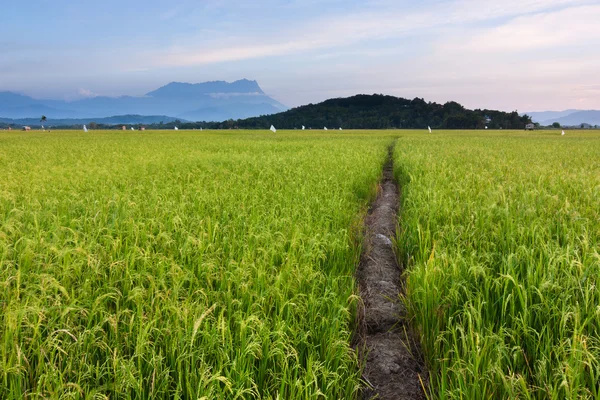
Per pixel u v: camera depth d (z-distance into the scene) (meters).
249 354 3.18
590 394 2.93
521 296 3.82
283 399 2.90
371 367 4.04
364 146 27.48
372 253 7.22
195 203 8.02
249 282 4.23
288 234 6.13
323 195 9.22
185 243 5.10
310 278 4.56
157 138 45.22
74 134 60.78
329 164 15.24
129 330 3.38
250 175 12.41
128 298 3.77
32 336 3.35
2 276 4.24
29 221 6.42
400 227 7.95
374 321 4.88
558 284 4.07
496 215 6.89
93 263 4.47
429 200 8.05
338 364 3.52
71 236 5.41
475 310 3.62
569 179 10.52
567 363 2.92
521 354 3.44
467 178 11.00
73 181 10.73
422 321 4.23
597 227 5.92
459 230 6.22
